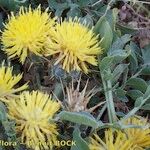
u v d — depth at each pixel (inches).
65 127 6.8
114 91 7.6
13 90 6.6
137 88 7.7
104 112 7.7
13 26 6.9
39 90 7.4
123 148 6.4
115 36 7.6
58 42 6.8
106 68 7.3
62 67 6.9
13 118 6.3
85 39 6.8
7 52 7.0
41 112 6.3
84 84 7.7
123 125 6.5
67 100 6.7
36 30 6.8
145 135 6.7
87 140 6.7
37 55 7.1
